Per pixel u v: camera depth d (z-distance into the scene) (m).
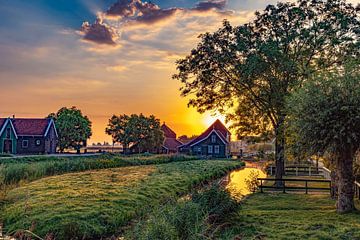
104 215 13.16
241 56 25.64
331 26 24.31
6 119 56.00
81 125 70.31
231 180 30.17
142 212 13.56
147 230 7.76
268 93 24.89
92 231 12.03
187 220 8.43
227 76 26.69
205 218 9.28
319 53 25.05
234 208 12.62
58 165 27.34
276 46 23.83
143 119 69.00
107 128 70.50
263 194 21.12
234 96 27.62
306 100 14.15
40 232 11.56
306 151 14.67
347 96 13.48
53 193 16.36
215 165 40.91
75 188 18.11
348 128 13.19
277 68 24.28
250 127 27.53
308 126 13.90
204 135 68.56
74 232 11.79
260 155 33.41
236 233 11.25
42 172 24.42
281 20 24.98
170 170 31.64
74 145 70.38
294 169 36.94
